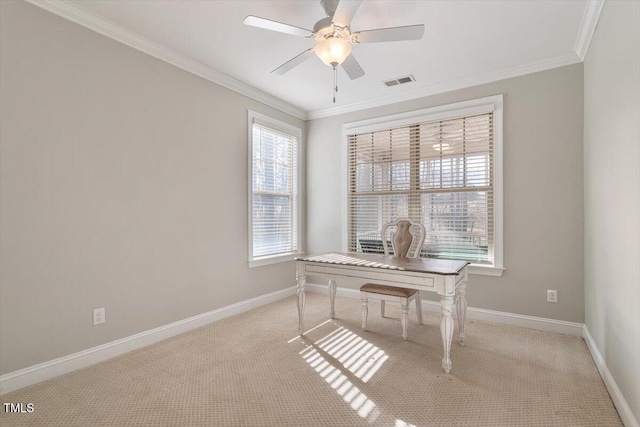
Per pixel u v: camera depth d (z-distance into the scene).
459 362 2.47
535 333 3.06
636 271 1.62
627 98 1.73
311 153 4.72
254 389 2.10
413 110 3.88
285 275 4.41
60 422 1.76
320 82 3.64
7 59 2.03
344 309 3.87
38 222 2.16
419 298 3.31
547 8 2.31
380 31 2.10
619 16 1.85
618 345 1.90
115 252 2.58
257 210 4.01
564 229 3.04
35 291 2.15
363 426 1.74
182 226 3.10
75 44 2.35
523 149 3.23
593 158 2.54
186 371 2.33
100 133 2.49
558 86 3.06
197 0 2.25
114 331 2.57
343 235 4.40
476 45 2.83
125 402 1.95
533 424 1.75
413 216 3.90
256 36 2.71
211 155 3.39
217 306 3.45
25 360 2.11
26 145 2.11
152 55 2.84
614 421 1.77
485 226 3.47
